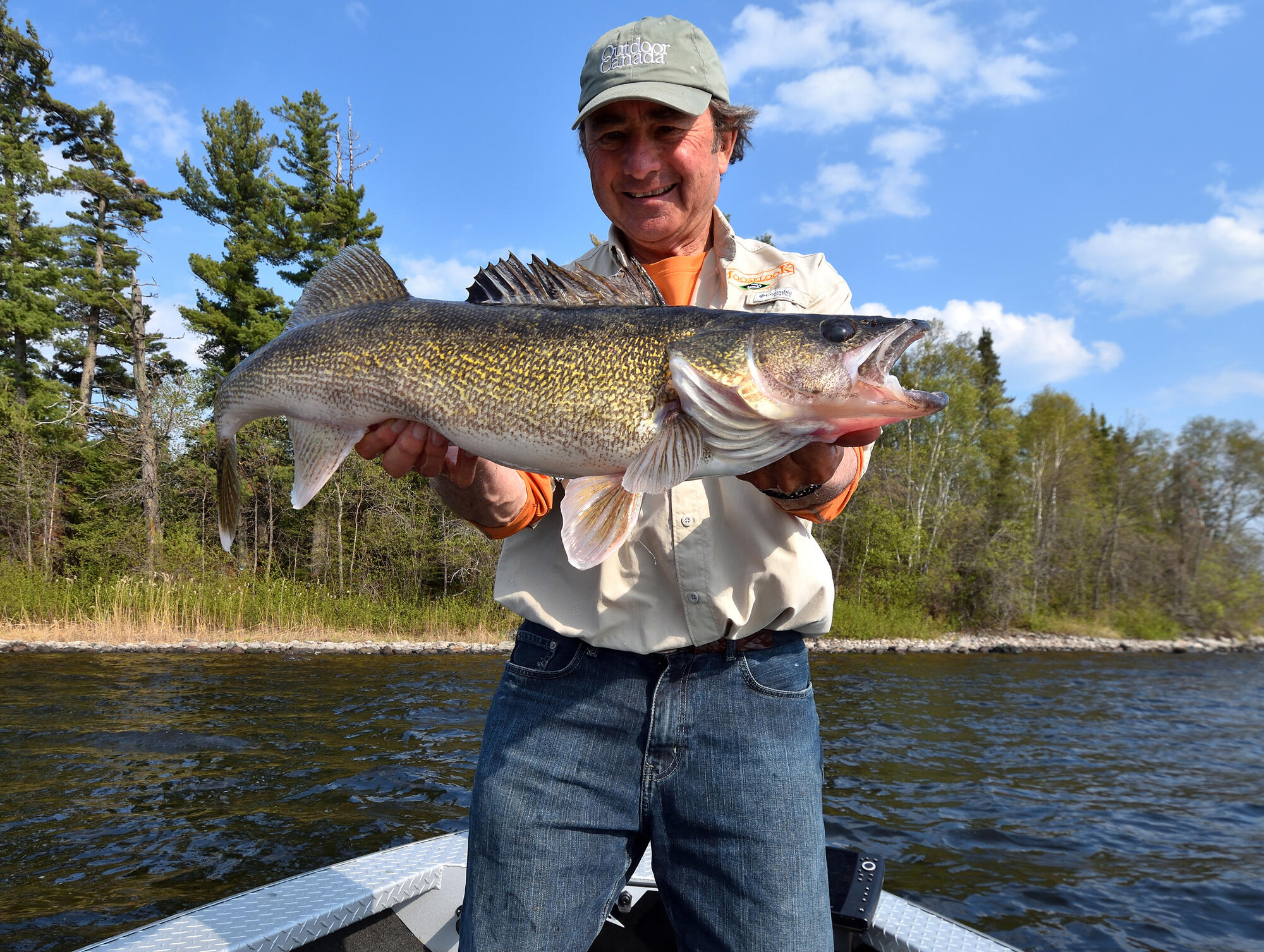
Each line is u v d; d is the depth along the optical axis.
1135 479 47.19
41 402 30.78
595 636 1.87
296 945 2.07
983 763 9.45
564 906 1.83
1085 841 6.80
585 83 2.08
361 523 27.84
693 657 1.86
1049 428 51.31
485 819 1.89
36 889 5.07
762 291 2.19
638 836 1.97
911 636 29.97
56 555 26.75
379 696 11.93
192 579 23.22
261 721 9.91
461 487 2.00
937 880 5.81
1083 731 11.98
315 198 31.41
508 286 2.21
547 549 2.00
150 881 5.20
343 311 2.26
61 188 32.81
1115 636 37.00
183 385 28.59
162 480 28.41
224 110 28.67
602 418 1.93
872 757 9.44
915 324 1.95
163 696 11.55
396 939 2.39
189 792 7.01
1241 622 42.09
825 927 1.79
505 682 2.02
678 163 2.04
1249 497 45.78
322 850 5.74
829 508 1.89
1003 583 35.66
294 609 21.25
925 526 37.34
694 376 1.88
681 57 1.97
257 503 27.48
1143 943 4.97
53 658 15.70
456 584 26.62
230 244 29.02
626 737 1.88
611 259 2.31
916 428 41.69
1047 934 5.03
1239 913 5.44
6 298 32.03
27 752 8.23
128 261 33.78
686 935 1.87
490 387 1.99
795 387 1.89
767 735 1.84
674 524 1.82
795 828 1.79
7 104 32.84
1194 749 10.99
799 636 1.98
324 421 2.23
